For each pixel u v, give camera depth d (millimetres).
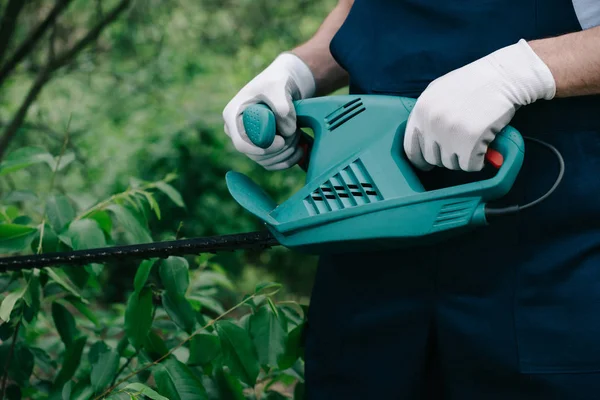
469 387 1267
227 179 1320
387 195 1184
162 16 4324
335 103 1297
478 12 1227
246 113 1341
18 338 1770
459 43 1243
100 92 4949
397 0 1319
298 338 1574
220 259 5516
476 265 1237
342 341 1386
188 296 1890
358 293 1355
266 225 1291
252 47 6031
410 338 1302
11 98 4367
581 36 1098
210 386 1627
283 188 5523
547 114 1196
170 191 1920
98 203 1841
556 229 1199
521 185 1215
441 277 1263
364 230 1172
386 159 1211
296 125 1364
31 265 1639
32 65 3352
